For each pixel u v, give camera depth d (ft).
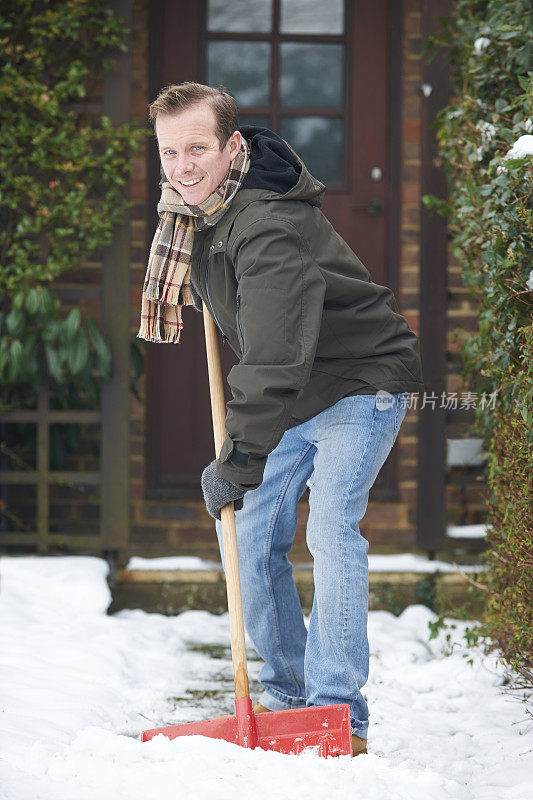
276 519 20.88
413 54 39.88
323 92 40.42
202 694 25.54
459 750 21.20
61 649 26.94
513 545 23.09
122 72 34.99
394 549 37.93
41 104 33.68
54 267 34.37
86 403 39.09
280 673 21.65
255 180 18.62
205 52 40.01
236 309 18.90
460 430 35.76
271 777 16.52
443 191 35.68
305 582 34.58
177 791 15.62
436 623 27.91
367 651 19.53
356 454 19.17
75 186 34.63
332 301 19.08
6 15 34.37
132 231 39.60
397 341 19.71
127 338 35.35
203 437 40.57
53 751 18.45
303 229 18.26
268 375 17.16
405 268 39.83
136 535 39.17
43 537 35.99
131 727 22.02
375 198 40.52
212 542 39.09
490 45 26.84
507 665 24.73
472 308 38.11
